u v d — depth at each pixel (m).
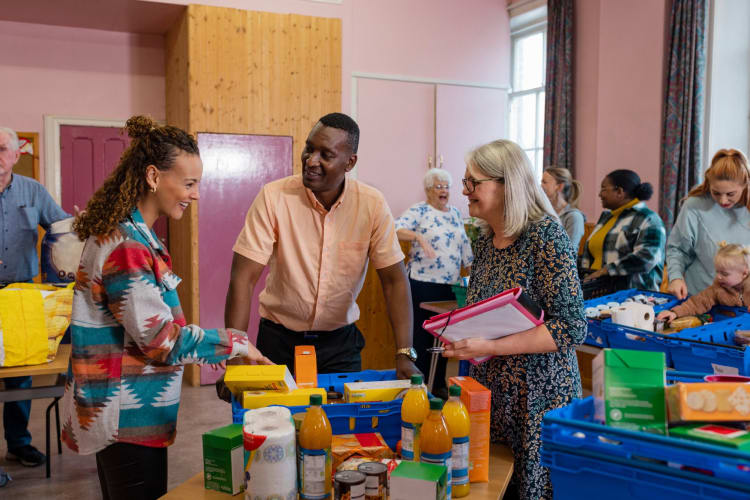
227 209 4.95
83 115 5.79
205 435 1.48
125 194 1.54
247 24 4.93
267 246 2.06
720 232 2.97
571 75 6.35
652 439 1.02
